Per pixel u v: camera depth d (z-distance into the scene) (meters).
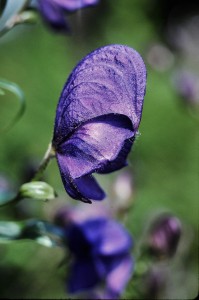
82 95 0.19
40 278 0.42
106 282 0.29
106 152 0.18
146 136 0.86
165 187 0.76
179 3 1.21
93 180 0.19
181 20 1.11
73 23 1.04
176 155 0.84
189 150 0.84
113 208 0.35
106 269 0.29
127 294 0.32
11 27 0.26
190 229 0.47
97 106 0.19
